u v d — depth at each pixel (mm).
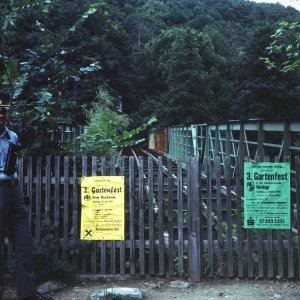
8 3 5066
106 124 5898
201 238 4656
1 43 5207
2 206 3736
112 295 4066
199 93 48500
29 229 3967
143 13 100375
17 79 5031
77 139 5398
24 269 3863
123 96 55844
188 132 17141
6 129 3955
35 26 5496
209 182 4719
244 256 4883
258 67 37844
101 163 4805
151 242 4738
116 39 56844
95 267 4770
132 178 4793
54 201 4840
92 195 4770
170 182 4742
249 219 4617
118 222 4742
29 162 4844
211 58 56438
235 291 4312
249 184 4617
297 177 4586
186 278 4680
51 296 4254
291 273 4578
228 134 10516
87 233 4750
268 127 7438
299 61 6004
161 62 67250
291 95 35906
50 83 5328
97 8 5703
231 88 50094
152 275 4746
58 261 4609
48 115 5051
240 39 89938
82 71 5305
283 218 4586
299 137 7344
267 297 4133
